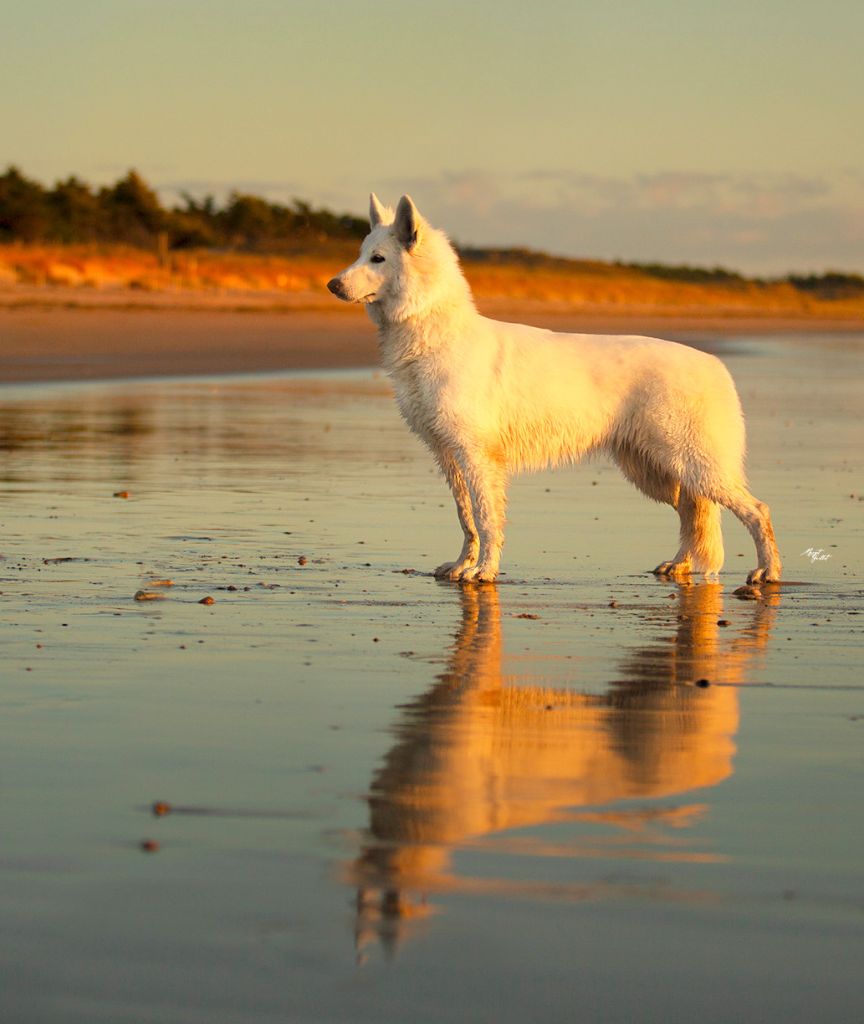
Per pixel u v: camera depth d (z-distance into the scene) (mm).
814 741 7137
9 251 78562
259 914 4871
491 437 12492
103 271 78000
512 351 12688
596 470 20250
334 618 10211
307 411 27297
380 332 12992
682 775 6523
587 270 136000
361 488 17344
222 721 7309
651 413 12656
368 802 6051
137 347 43344
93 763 6535
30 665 8438
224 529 14164
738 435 12711
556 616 10578
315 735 7082
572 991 4359
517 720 7473
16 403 27031
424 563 12773
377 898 5016
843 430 25500
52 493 16219
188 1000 4273
